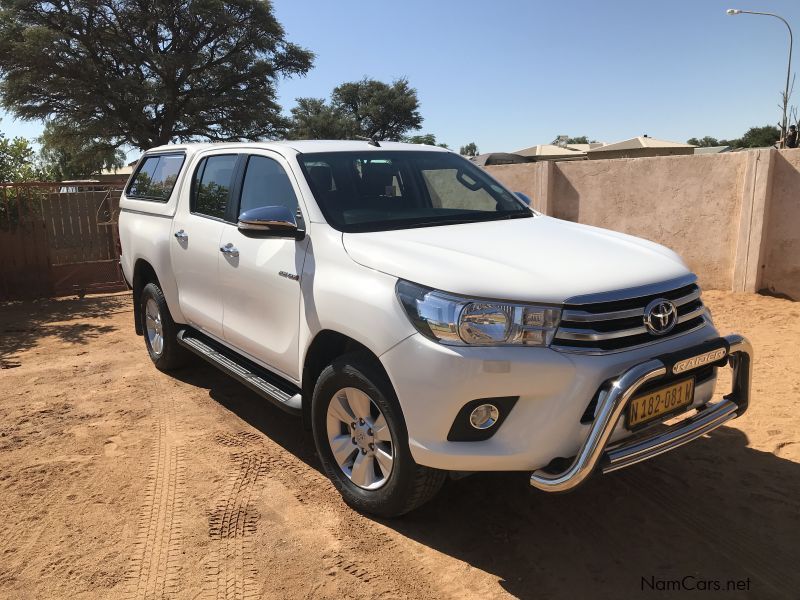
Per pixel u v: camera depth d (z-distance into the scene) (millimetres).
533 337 2713
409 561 3010
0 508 3529
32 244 9664
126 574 2957
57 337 7230
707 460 3891
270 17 43219
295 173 3852
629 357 2773
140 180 5957
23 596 2822
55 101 40906
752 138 58406
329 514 3396
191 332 5211
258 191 4176
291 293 3615
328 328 3279
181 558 3057
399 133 63219
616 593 2773
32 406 4988
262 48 44312
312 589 2830
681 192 8430
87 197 10172
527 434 2711
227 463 3988
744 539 3125
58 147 43750
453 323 2736
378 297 3006
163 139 42812
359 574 2922
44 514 3461
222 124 45281
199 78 43406
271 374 4117
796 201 7535
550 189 9578
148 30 40781
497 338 2709
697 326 3125
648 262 3170
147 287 5605
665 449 2840
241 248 4098
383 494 3172
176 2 40531
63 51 37875
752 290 7895
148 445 4258
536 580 2867
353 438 3342
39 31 36625
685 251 8516
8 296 9617
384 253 3146
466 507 3449
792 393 4859
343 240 3389
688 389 3006
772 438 4145
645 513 3359
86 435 4434
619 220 9062
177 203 5043
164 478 3812
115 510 3484
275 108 46469
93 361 6180
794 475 3688
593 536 3178
